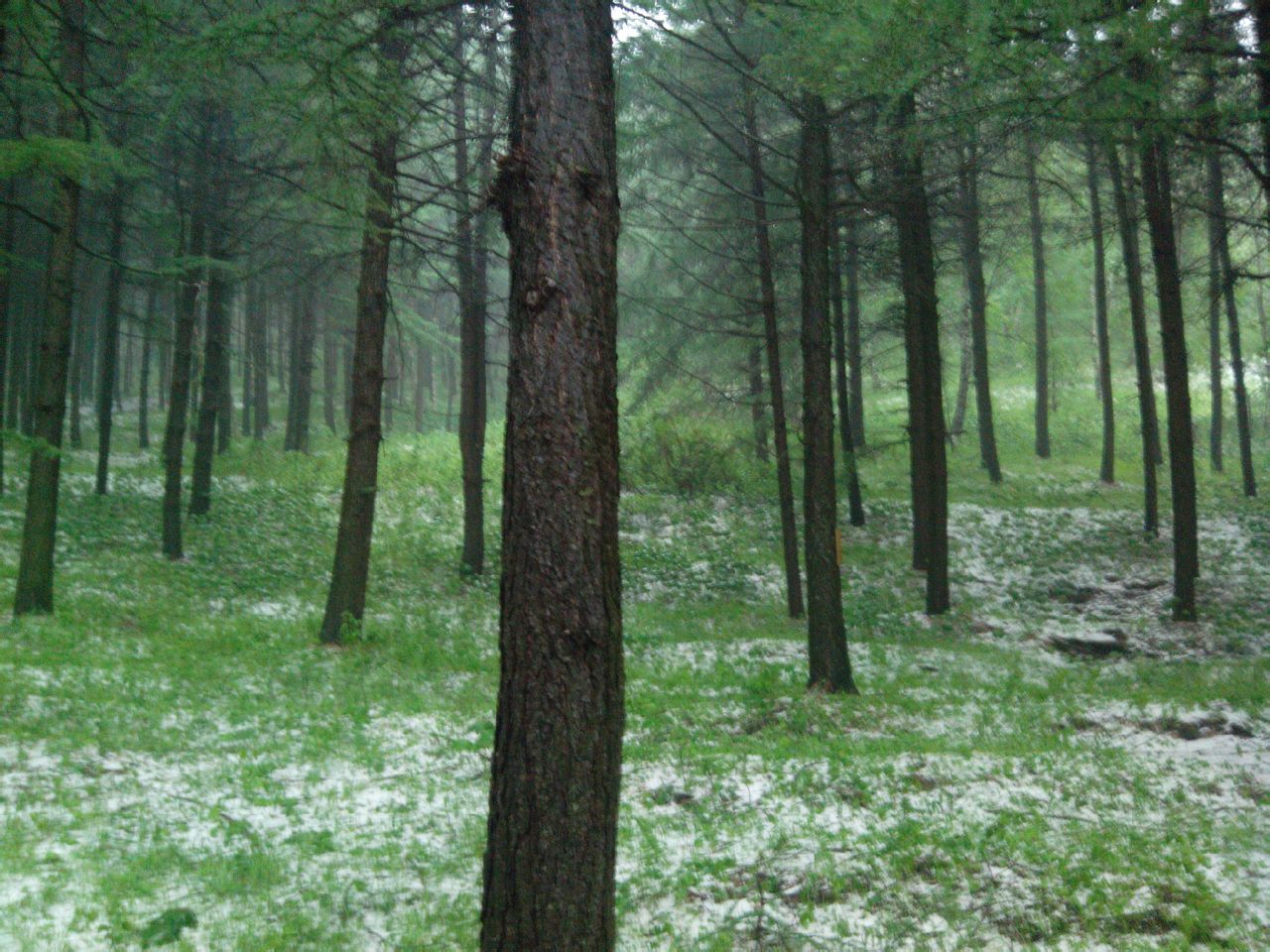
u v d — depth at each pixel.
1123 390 43.09
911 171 14.70
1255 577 20.83
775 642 16.53
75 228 14.69
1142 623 18.47
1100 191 28.19
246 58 8.20
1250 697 11.72
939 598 18.88
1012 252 35.34
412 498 27.00
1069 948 5.77
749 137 13.20
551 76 4.71
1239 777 8.65
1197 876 6.50
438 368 57.91
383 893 6.96
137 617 15.51
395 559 21.94
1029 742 10.35
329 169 9.85
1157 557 23.14
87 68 15.66
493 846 4.36
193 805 8.45
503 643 4.45
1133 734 10.53
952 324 34.97
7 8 9.95
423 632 16.42
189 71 8.30
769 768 9.59
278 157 14.45
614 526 4.57
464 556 21.53
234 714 11.15
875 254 22.47
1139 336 25.00
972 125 8.88
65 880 6.72
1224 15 10.76
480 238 20.08
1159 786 8.53
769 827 8.05
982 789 8.62
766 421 28.17
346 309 35.78
